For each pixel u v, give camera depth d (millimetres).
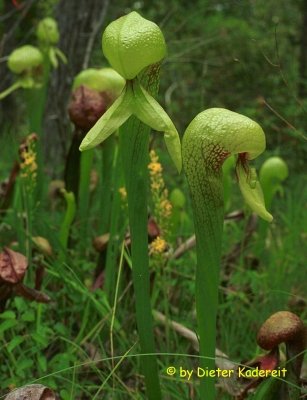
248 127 805
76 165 1401
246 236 1563
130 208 909
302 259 1583
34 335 1103
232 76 3486
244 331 1262
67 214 1328
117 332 1208
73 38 2076
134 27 831
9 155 2326
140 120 881
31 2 2283
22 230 1329
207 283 837
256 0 3787
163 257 1211
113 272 1224
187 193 1979
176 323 1207
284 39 4270
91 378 1162
